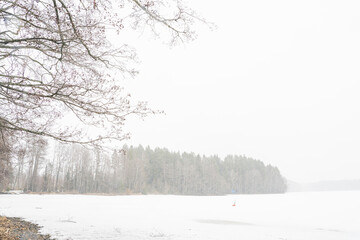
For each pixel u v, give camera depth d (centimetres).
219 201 4916
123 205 3138
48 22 425
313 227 1839
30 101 488
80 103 459
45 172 5603
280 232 1539
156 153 9588
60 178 6450
